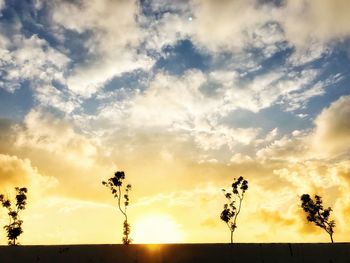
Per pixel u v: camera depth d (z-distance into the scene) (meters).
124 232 48.59
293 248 9.30
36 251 9.37
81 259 9.03
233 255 9.09
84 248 9.68
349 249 9.01
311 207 56.19
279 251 9.12
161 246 9.70
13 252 9.21
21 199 48.16
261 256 8.95
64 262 8.60
